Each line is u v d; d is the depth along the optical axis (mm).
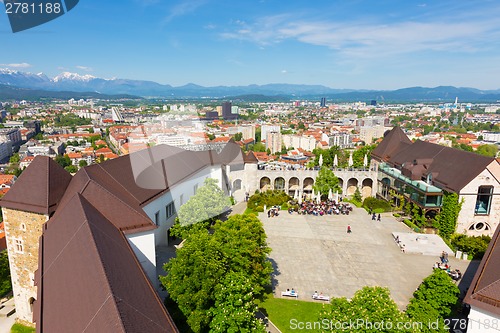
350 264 50750
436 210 64938
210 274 28500
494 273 28484
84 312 17312
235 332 27891
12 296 47844
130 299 18281
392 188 78500
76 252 23172
